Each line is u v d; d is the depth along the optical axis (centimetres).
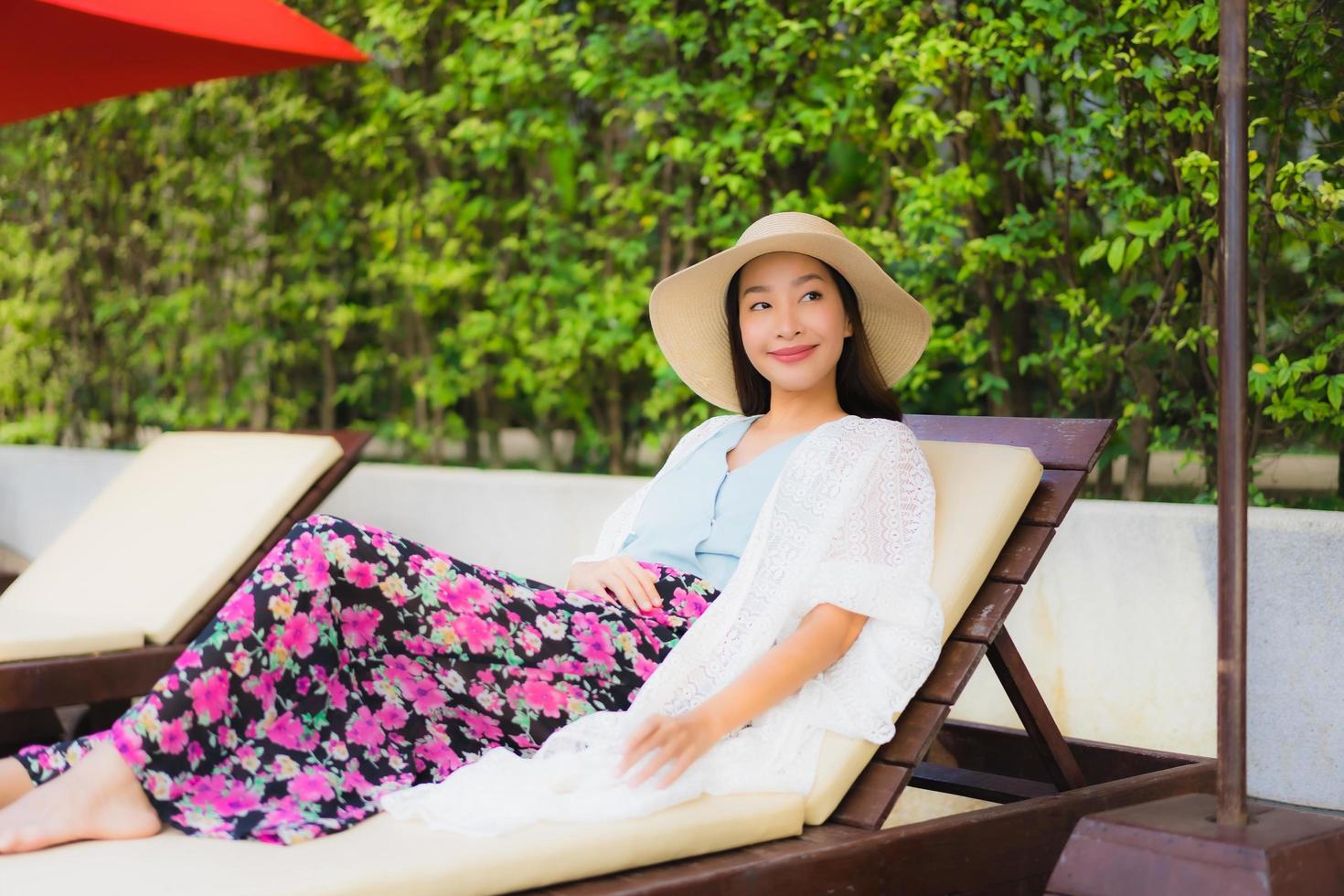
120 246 681
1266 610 315
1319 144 360
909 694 234
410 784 215
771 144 446
